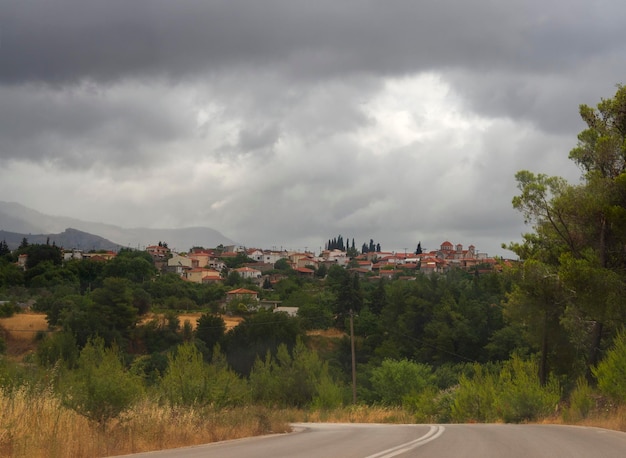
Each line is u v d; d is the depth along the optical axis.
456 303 84.00
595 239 31.61
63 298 89.75
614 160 30.94
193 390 21.59
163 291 117.12
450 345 77.00
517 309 34.38
